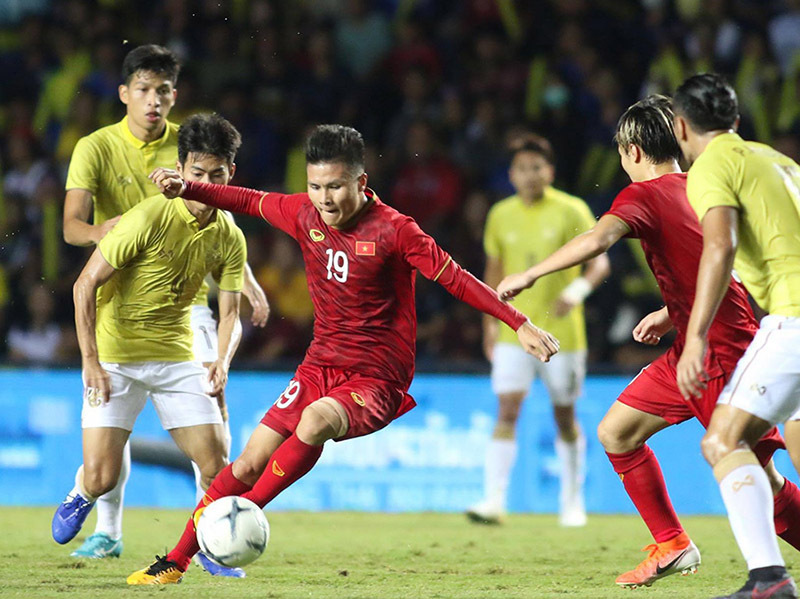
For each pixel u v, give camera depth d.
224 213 19.83
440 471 35.88
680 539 18.23
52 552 23.06
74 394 35.75
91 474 19.95
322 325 18.06
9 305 44.62
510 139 47.16
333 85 50.22
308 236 17.78
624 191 17.09
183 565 17.95
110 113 49.00
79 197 21.20
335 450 35.94
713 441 14.95
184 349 20.41
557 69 48.88
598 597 17.09
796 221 14.98
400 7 52.50
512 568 21.58
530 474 35.91
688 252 16.78
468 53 51.34
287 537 27.53
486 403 36.00
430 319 43.28
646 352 41.88
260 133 48.56
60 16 51.34
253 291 23.16
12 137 48.19
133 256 18.97
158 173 17.56
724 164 14.91
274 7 51.41
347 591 17.62
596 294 42.38
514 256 32.16
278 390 36.12
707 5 49.53
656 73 48.31
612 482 36.12
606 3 51.22
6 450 35.66
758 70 47.88
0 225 46.59
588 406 36.25
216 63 49.75
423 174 46.28
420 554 24.05
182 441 20.34
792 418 16.89
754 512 14.55
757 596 14.40
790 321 14.78
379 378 17.77
